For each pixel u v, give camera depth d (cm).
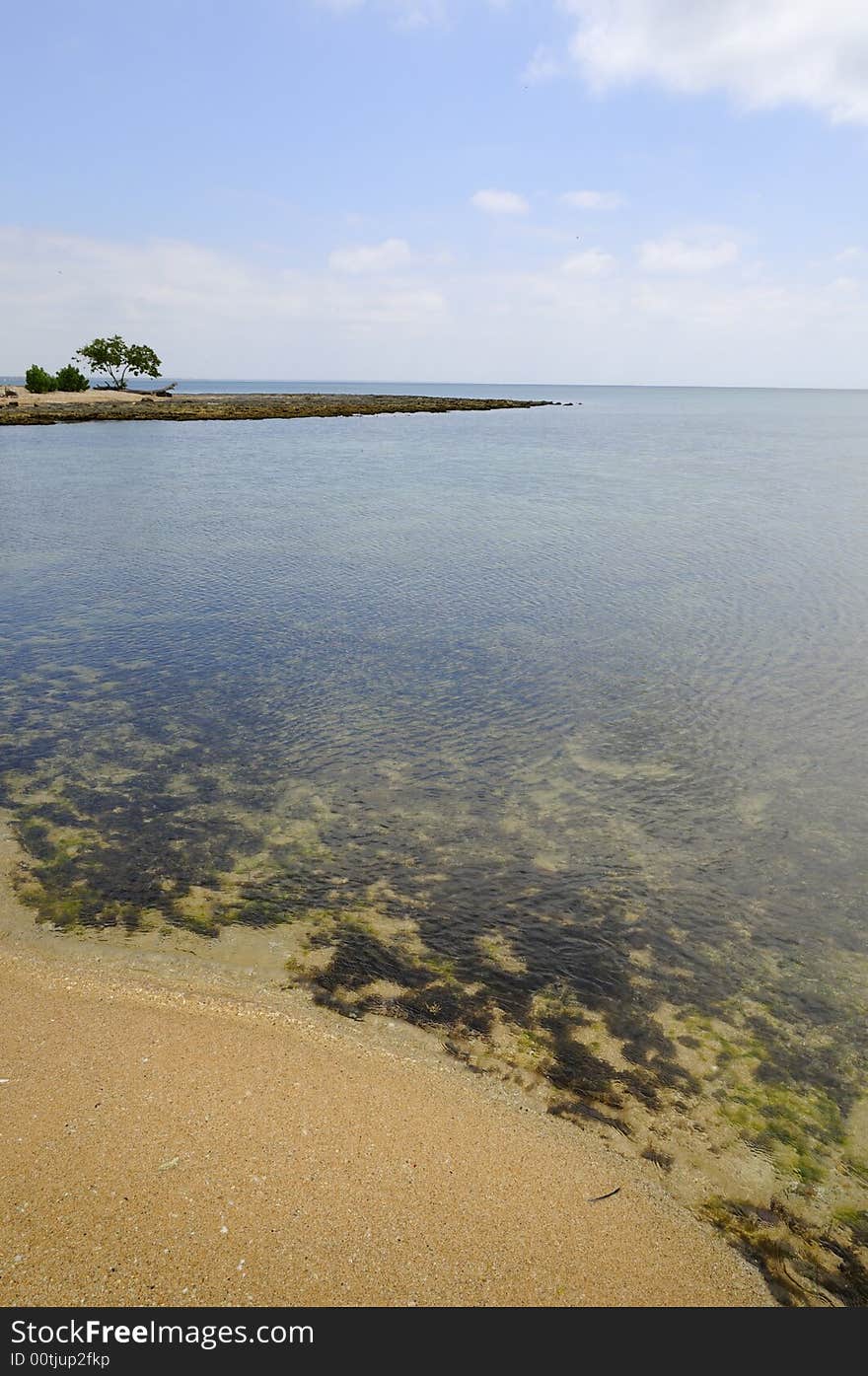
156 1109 513
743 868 878
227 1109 518
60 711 1228
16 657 1456
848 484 4100
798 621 1766
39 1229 427
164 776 1037
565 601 1906
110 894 789
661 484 4056
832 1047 632
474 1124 526
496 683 1387
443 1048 603
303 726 1196
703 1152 524
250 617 1727
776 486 4006
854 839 940
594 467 4872
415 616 1758
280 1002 641
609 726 1228
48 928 730
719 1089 582
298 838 905
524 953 729
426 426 8588
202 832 912
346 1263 423
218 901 787
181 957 695
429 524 2880
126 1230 430
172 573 2112
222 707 1255
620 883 845
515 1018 643
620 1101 564
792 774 1091
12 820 923
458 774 1065
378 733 1180
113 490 3584
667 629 1700
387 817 958
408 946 730
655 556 2395
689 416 12519
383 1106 534
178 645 1535
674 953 740
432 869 857
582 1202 474
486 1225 452
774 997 686
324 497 3488
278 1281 411
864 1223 481
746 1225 473
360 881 831
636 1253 447
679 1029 644
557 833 936
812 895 836
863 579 2138
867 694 1366
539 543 2562
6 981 647
